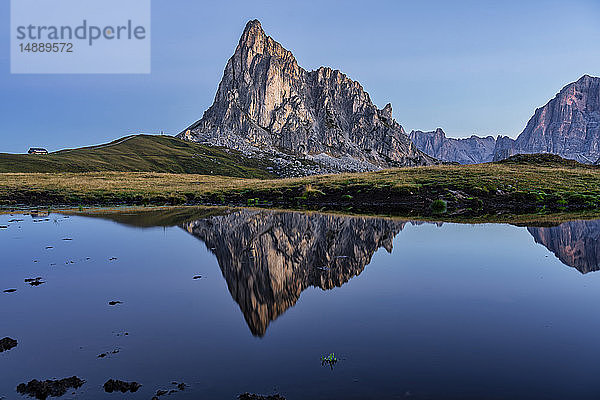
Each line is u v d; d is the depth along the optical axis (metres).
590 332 11.91
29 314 13.91
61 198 58.16
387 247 25.28
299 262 21.53
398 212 45.53
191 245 26.27
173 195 63.06
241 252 24.11
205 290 16.58
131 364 10.33
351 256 22.89
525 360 10.23
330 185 66.06
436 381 9.24
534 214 41.94
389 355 10.58
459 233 30.08
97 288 16.91
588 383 9.11
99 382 9.50
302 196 60.22
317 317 13.41
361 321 12.97
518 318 13.09
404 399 8.55
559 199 51.97
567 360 10.20
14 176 85.38
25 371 10.06
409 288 16.55
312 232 31.34
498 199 53.38
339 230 32.19
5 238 28.50
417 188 58.44
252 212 45.97
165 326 12.77
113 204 56.16
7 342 11.54
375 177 74.56
